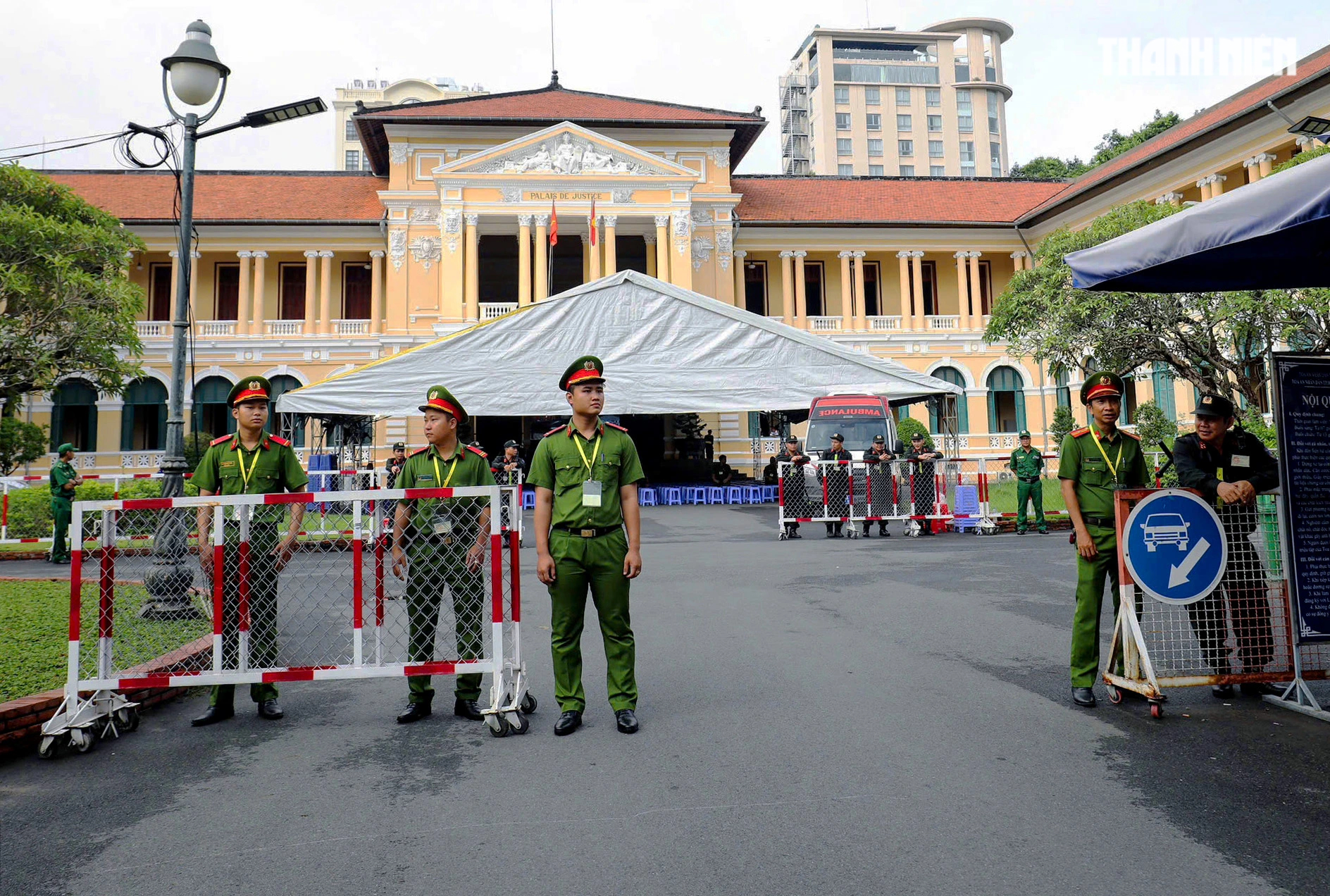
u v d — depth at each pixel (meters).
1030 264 39.84
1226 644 5.60
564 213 34.34
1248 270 5.68
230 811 4.12
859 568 11.76
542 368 20.64
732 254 37.97
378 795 4.28
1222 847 3.52
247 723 5.60
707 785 4.27
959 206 41.38
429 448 5.86
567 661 5.28
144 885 3.38
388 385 19.78
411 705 5.57
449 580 5.52
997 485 28.36
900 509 16.28
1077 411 37.28
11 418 27.28
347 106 98.12
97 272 26.16
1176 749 4.70
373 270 36.66
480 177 33.97
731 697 5.79
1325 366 5.72
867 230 39.12
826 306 40.91
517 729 5.18
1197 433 5.85
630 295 21.33
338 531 6.81
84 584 7.75
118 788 4.47
